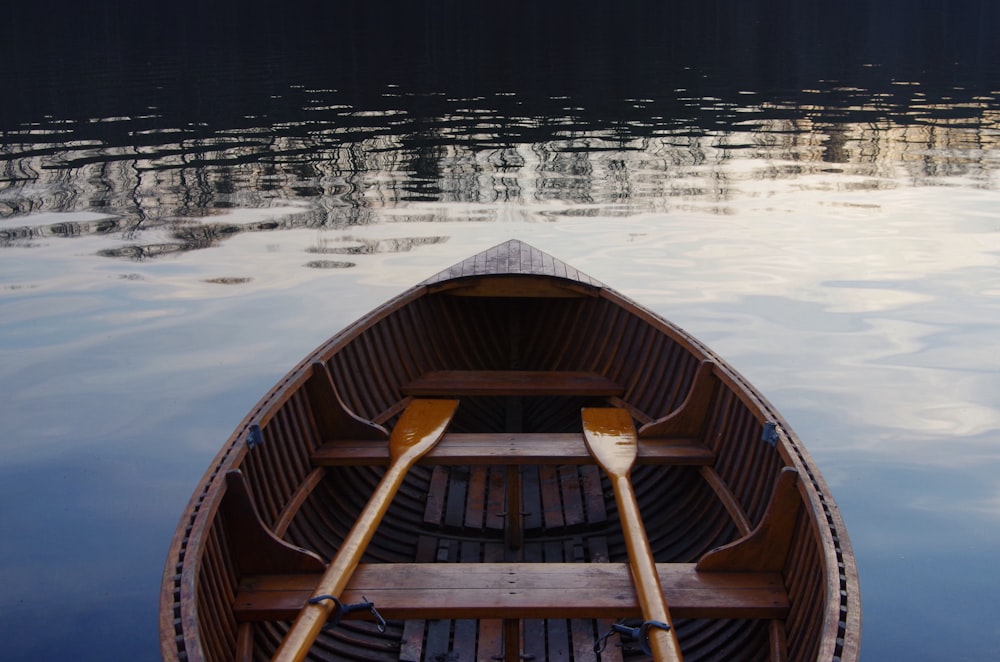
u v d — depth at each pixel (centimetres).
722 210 1377
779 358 807
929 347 827
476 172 1658
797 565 364
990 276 1027
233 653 354
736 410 467
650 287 1002
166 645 284
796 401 725
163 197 1458
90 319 910
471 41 3750
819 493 364
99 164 1688
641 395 577
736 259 1110
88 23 4416
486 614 346
